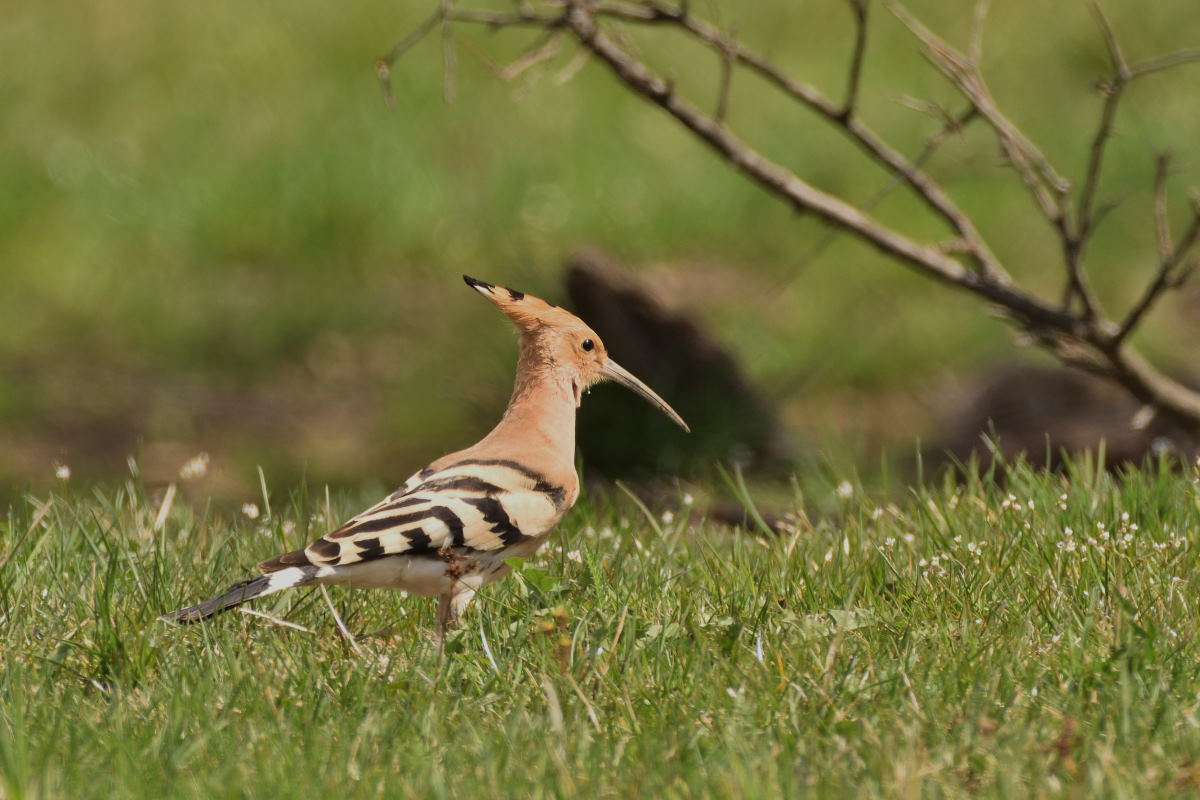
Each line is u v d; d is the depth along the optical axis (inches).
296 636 276.1
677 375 548.4
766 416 554.3
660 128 871.1
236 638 270.2
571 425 305.9
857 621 266.1
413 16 955.3
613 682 245.3
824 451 538.9
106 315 747.4
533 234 786.8
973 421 554.9
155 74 911.7
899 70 912.3
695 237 801.6
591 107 890.7
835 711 232.7
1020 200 800.9
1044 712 230.5
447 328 717.3
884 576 294.0
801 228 800.3
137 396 675.4
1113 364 413.1
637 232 798.5
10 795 200.7
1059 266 760.3
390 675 253.3
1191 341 661.9
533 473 285.0
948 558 295.9
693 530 363.3
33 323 737.0
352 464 603.5
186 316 744.3
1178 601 271.9
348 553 256.1
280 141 855.7
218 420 650.2
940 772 210.8
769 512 467.2
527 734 227.8
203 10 968.9
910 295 747.4
